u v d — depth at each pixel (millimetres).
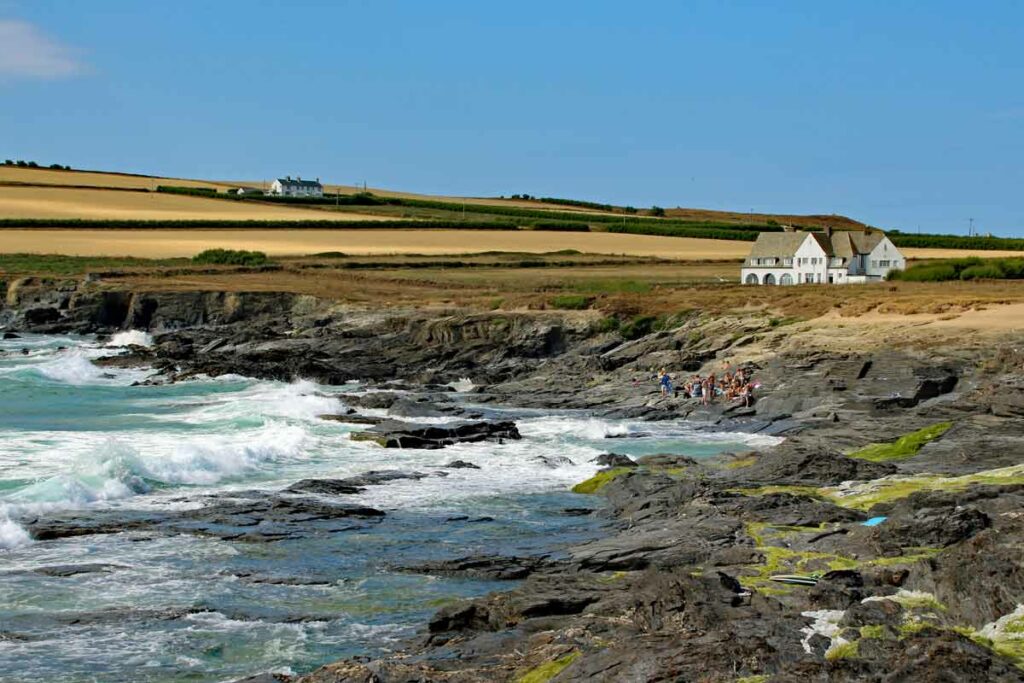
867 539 25781
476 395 68750
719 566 25672
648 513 34094
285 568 29328
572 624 21953
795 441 47156
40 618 25219
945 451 40781
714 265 147000
